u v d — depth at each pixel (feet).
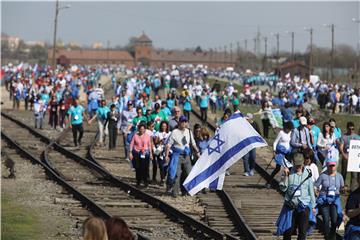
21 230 132.16
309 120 180.24
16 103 498.69
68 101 337.52
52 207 156.97
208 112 441.27
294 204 109.29
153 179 193.26
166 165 186.91
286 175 110.32
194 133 179.73
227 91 476.54
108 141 289.53
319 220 135.64
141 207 157.28
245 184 189.78
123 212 150.82
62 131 324.19
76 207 157.28
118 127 265.34
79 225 136.87
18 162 234.99
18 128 351.67
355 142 109.29
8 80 621.72
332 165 120.16
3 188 182.09
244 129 122.52
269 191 179.11
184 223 140.36
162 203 153.89
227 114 188.96
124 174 211.20
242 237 130.93
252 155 202.59
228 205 156.76
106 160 240.53
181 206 159.94
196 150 169.58
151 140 184.75
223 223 142.72
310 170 115.85
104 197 168.66
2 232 129.59
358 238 97.55
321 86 534.37
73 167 224.33
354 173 167.12
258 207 157.69
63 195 172.24
